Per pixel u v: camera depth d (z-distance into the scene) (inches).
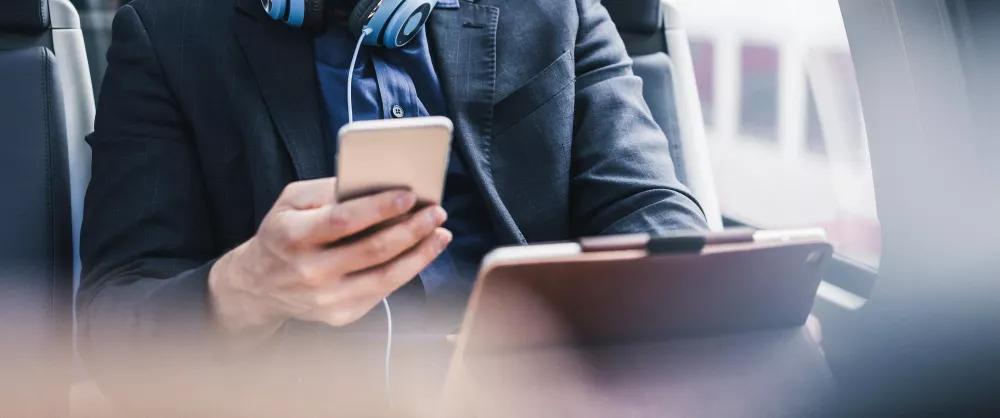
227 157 47.1
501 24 51.7
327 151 46.9
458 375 31.8
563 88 51.4
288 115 46.6
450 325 46.9
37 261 51.0
